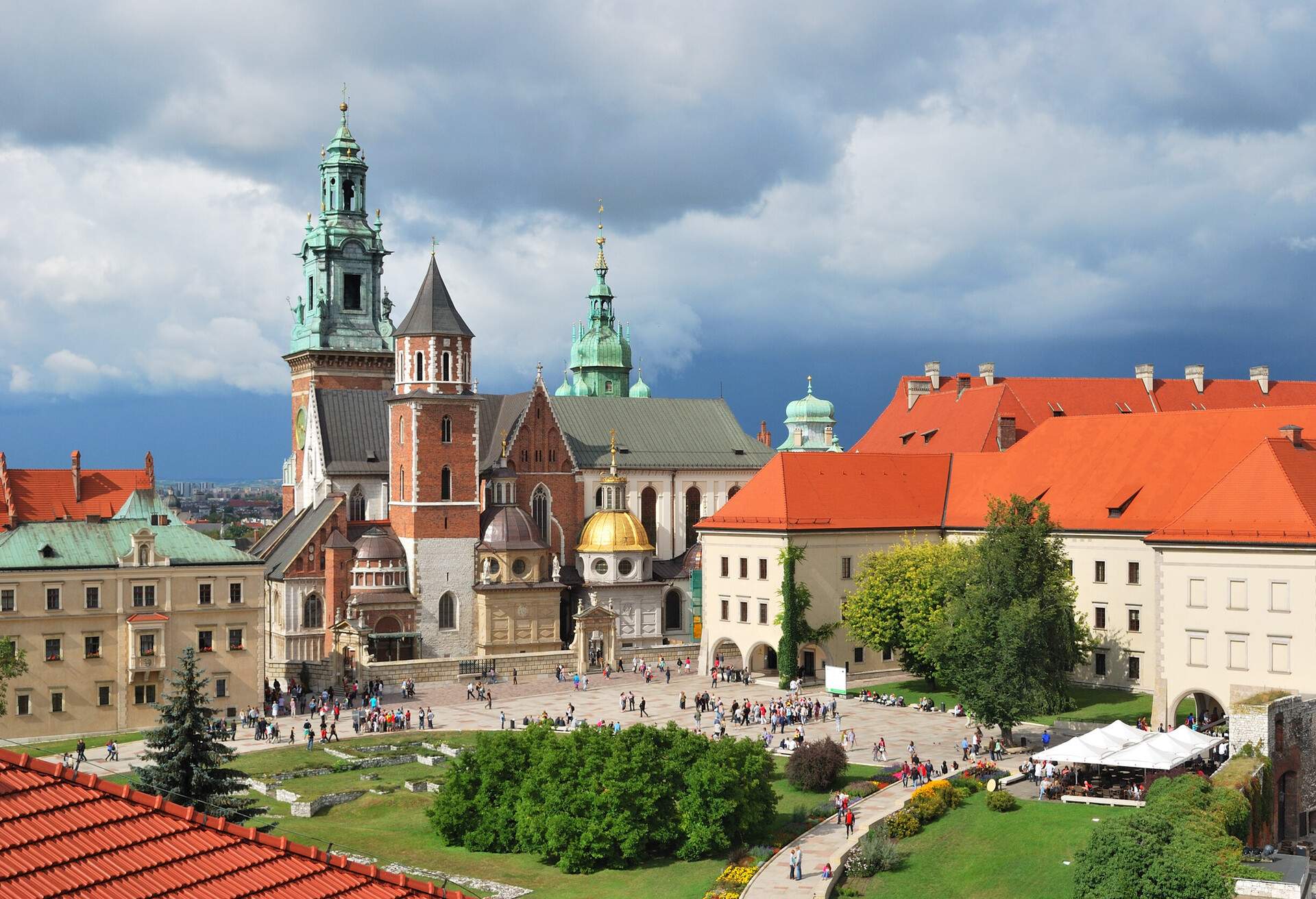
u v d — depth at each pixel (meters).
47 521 121.25
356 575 144.88
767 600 129.75
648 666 146.12
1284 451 99.75
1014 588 97.06
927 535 136.00
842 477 135.62
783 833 78.75
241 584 117.06
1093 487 124.44
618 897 68.75
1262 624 93.75
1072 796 80.12
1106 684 118.94
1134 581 116.69
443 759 98.88
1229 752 81.25
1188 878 59.53
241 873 25.95
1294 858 64.88
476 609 150.38
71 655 110.12
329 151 182.50
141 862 24.83
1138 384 167.12
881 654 133.25
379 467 158.50
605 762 77.44
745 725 110.62
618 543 159.75
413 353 150.00
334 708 114.69
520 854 77.31
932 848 73.81
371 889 27.34
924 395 171.12
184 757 75.56
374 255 182.62
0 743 105.94
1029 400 158.62
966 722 109.25
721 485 180.00
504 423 166.38
